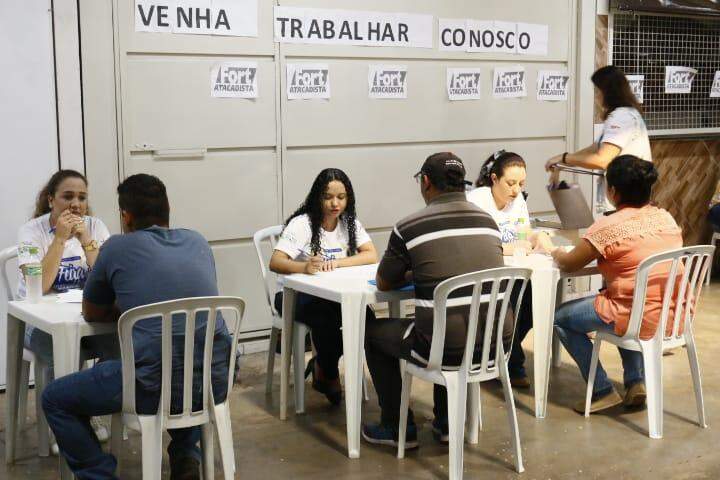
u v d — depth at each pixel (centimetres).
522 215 414
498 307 312
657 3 605
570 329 380
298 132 486
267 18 469
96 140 428
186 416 271
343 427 367
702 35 653
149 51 438
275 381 434
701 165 673
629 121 438
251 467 323
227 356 283
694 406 386
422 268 306
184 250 280
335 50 491
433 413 379
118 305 276
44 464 329
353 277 355
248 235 480
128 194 283
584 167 449
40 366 330
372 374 341
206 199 464
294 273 365
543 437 351
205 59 455
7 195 406
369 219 518
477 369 312
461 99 540
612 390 378
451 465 301
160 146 447
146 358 262
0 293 412
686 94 654
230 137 466
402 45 513
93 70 423
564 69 582
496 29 548
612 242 351
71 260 342
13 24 399
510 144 566
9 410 326
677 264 343
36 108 409
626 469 317
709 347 485
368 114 507
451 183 315
